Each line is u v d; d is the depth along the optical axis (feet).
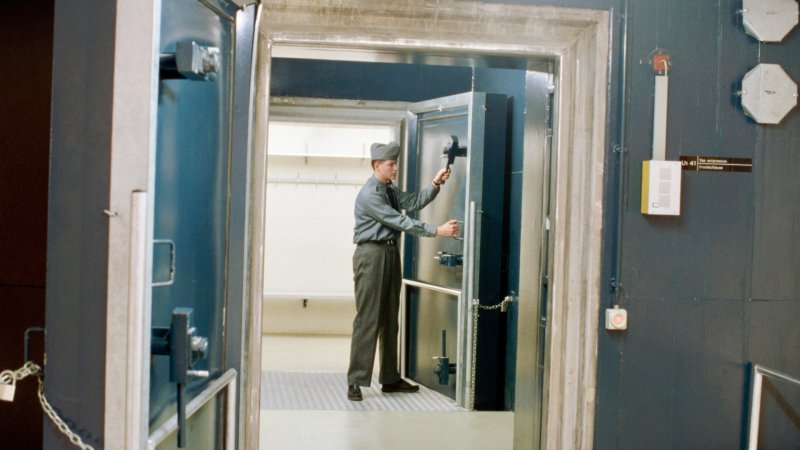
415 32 8.85
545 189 9.93
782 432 9.40
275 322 25.76
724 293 9.25
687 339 9.22
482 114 15.67
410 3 8.63
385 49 9.05
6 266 9.50
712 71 9.20
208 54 5.65
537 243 10.32
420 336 18.02
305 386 17.81
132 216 4.66
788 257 9.36
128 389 4.66
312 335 25.54
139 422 4.67
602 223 9.08
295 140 25.32
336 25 8.64
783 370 9.37
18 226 9.52
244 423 8.54
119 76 4.71
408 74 18.58
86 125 4.80
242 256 7.55
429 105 17.40
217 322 7.19
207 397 6.40
